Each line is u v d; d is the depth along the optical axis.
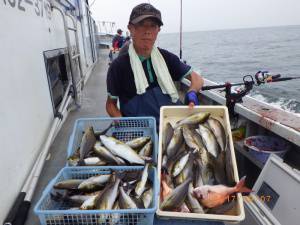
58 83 4.65
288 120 2.43
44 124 3.25
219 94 3.44
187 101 2.50
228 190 1.52
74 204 1.58
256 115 2.62
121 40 11.53
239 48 36.22
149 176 1.74
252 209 1.97
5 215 1.93
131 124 2.33
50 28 4.07
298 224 1.67
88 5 12.41
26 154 2.49
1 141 1.99
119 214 1.31
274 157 2.11
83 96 6.09
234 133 2.95
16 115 2.34
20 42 2.66
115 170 1.77
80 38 7.90
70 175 1.79
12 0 2.54
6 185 1.99
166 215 1.41
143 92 2.46
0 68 2.13
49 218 1.29
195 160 1.86
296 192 1.77
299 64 18.92
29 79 2.83
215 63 20.75
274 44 41.62
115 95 2.54
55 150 3.26
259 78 2.79
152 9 2.25
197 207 1.49
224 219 1.37
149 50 2.44
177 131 2.09
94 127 2.34
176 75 2.75
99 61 14.73
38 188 2.50
